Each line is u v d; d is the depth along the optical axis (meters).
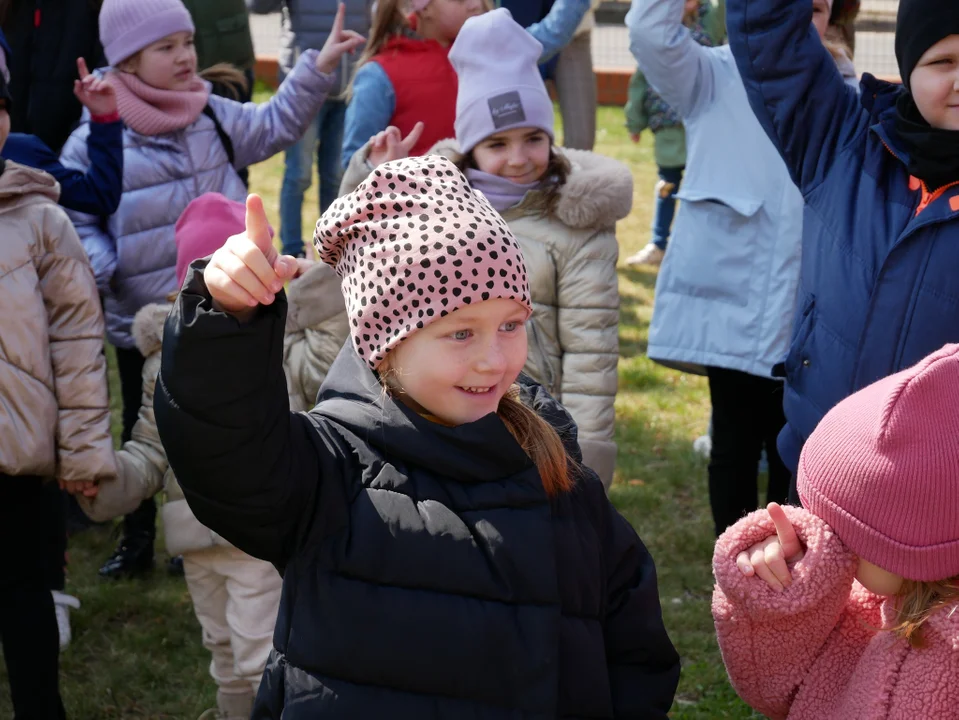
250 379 1.58
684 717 3.42
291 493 1.70
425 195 1.77
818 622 1.90
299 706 1.72
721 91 3.79
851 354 2.58
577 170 3.34
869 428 1.79
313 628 1.73
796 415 2.71
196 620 4.18
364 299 1.78
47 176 3.05
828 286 2.63
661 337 3.93
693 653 3.82
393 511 1.75
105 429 3.06
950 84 2.41
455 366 1.76
